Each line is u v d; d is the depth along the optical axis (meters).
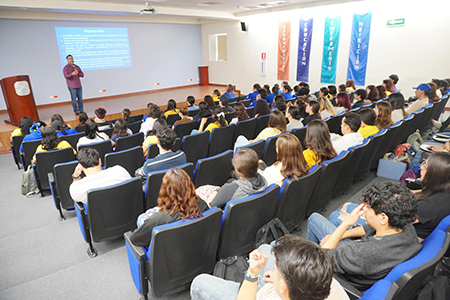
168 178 1.54
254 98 7.78
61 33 9.37
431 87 4.81
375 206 1.24
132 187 2.08
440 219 1.54
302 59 9.74
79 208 2.11
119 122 3.96
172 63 12.26
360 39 8.28
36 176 3.36
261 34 10.71
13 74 8.72
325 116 4.50
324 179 2.25
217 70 12.86
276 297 1.06
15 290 1.90
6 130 6.59
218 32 12.19
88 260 2.19
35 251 2.36
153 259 1.46
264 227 1.86
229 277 1.57
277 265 0.85
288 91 7.12
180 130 4.58
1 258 2.29
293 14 9.57
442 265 1.40
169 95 11.12
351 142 2.80
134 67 11.20
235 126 4.27
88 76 10.21
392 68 7.89
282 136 2.02
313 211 2.43
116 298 1.83
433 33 7.03
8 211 3.13
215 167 2.71
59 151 3.23
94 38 10.05
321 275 0.79
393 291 0.95
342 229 1.43
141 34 11.11
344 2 8.30
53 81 9.49
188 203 1.54
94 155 2.22
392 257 1.21
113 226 2.14
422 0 7.03
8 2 6.45
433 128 4.68
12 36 8.54
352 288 1.26
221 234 1.73
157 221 1.55
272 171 2.19
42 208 3.18
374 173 3.54
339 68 8.94
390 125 3.46
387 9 7.62
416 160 3.15
